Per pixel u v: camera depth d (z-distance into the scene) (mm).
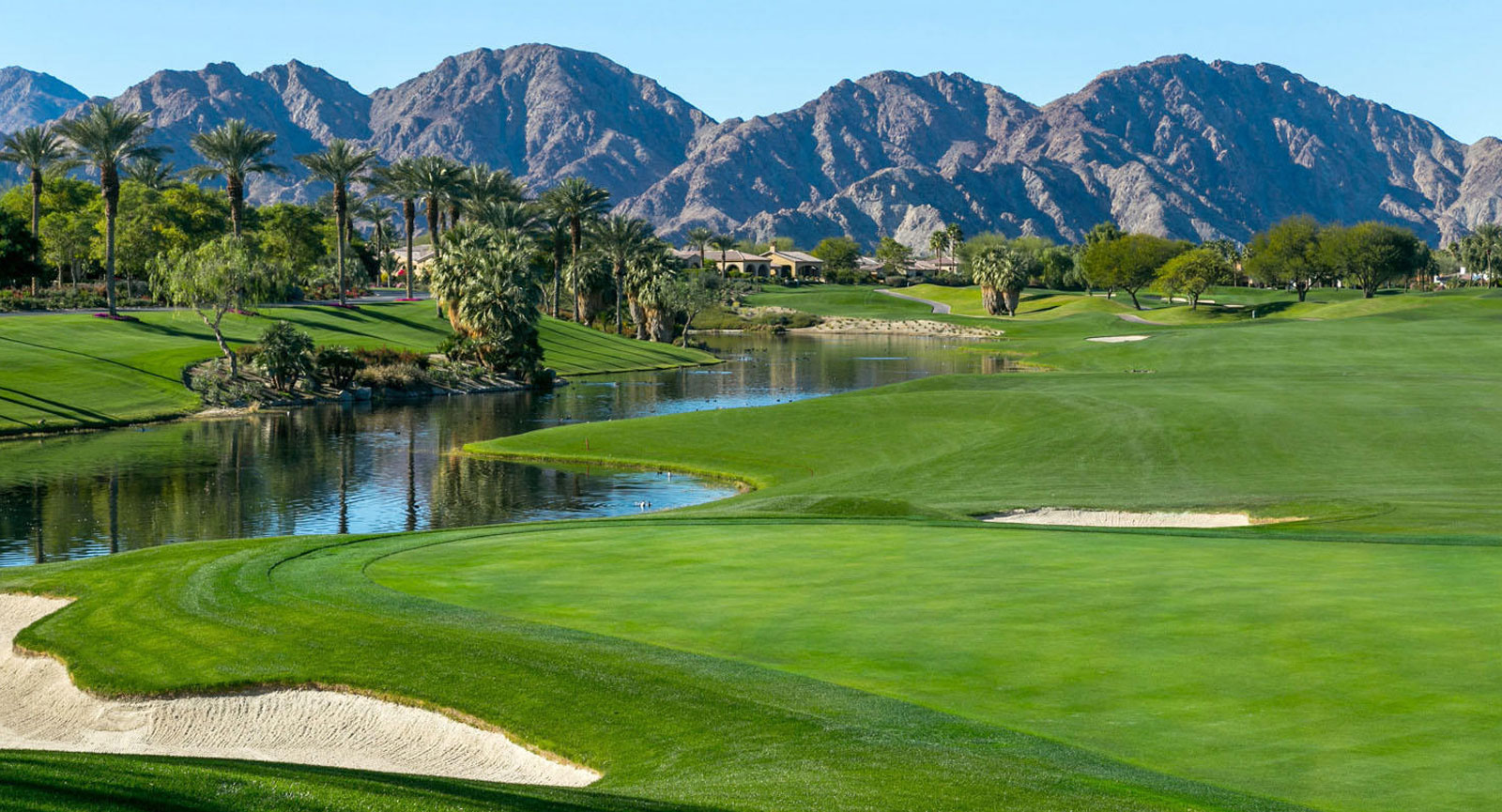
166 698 16641
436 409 84125
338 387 89375
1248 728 12391
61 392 74000
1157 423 53844
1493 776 10805
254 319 104625
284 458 59125
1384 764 11211
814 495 39688
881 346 162000
